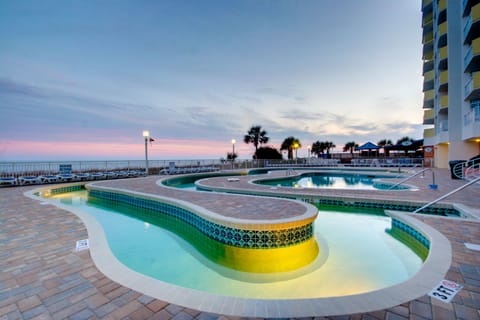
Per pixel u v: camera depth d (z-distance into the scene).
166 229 5.60
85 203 8.52
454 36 14.86
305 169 21.55
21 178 10.43
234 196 6.60
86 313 1.84
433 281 2.21
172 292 2.10
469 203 5.67
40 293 2.12
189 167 19.50
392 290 2.06
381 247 4.39
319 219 6.10
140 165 16.98
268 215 4.39
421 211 5.98
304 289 3.03
